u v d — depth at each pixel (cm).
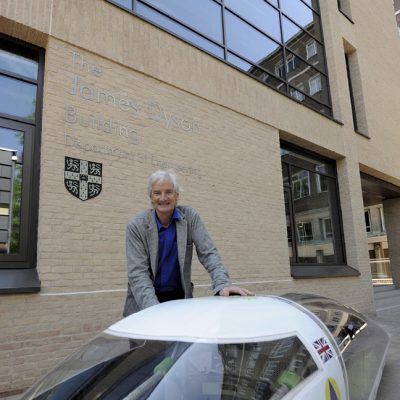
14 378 427
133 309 268
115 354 176
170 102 654
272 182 819
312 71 1082
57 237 487
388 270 2534
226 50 811
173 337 175
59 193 498
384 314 994
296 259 897
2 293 428
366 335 324
